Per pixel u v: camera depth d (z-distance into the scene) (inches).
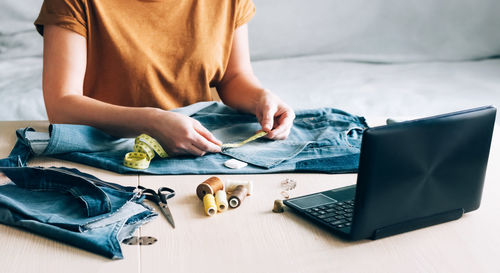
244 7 66.1
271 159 44.3
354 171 42.9
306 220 34.2
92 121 49.0
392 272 28.7
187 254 29.9
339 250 30.6
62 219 32.3
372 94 131.1
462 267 29.3
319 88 135.0
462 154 32.8
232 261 29.3
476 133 32.9
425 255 30.3
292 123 52.4
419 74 148.3
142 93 61.2
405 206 31.7
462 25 160.9
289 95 129.8
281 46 159.8
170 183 40.2
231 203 35.9
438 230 33.1
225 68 66.2
